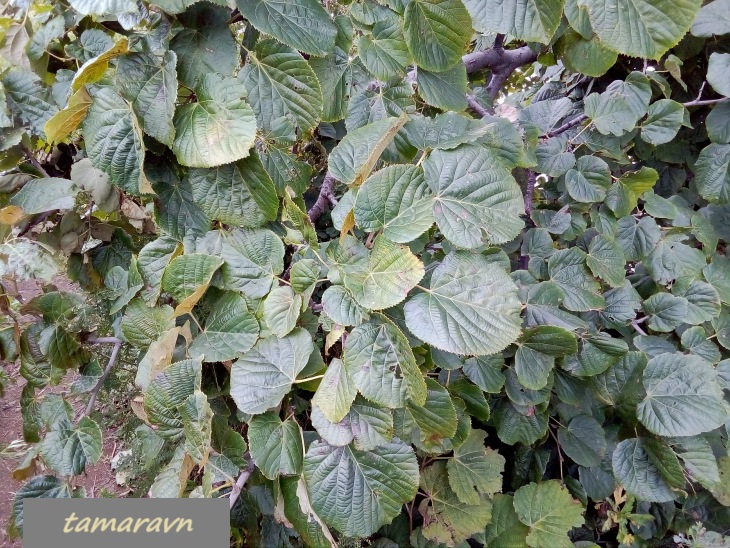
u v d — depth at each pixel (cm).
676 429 50
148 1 30
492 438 72
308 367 37
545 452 66
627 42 29
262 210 38
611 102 61
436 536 58
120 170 34
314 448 36
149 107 33
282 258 39
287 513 37
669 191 79
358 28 41
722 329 64
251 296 38
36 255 41
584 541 65
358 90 43
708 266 68
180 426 36
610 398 57
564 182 65
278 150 40
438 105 42
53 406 43
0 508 98
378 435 34
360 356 32
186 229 40
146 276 40
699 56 72
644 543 65
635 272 73
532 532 60
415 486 36
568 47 56
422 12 38
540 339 50
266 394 35
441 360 45
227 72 34
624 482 54
